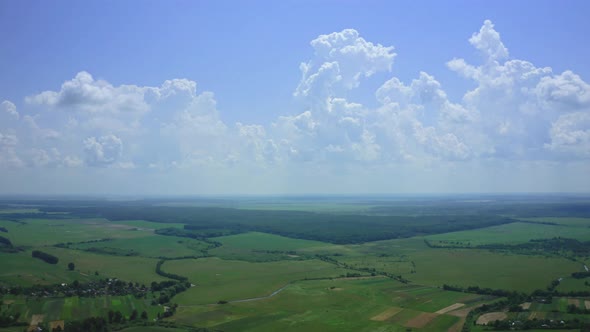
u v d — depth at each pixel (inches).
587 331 5743.1
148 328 6250.0
